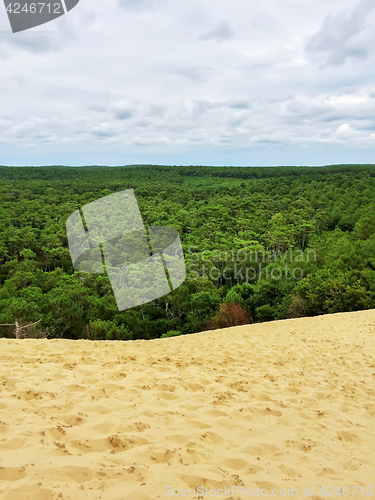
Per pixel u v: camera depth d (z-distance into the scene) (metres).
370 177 131.88
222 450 2.78
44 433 2.59
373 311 14.71
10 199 106.50
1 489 1.80
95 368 4.86
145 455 2.48
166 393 3.97
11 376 4.03
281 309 31.61
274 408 3.95
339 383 5.32
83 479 2.06
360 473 2.73
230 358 6.58
